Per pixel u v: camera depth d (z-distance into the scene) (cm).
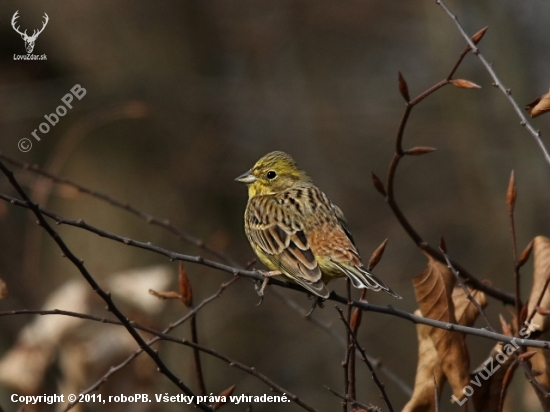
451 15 658
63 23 1541
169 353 1268
